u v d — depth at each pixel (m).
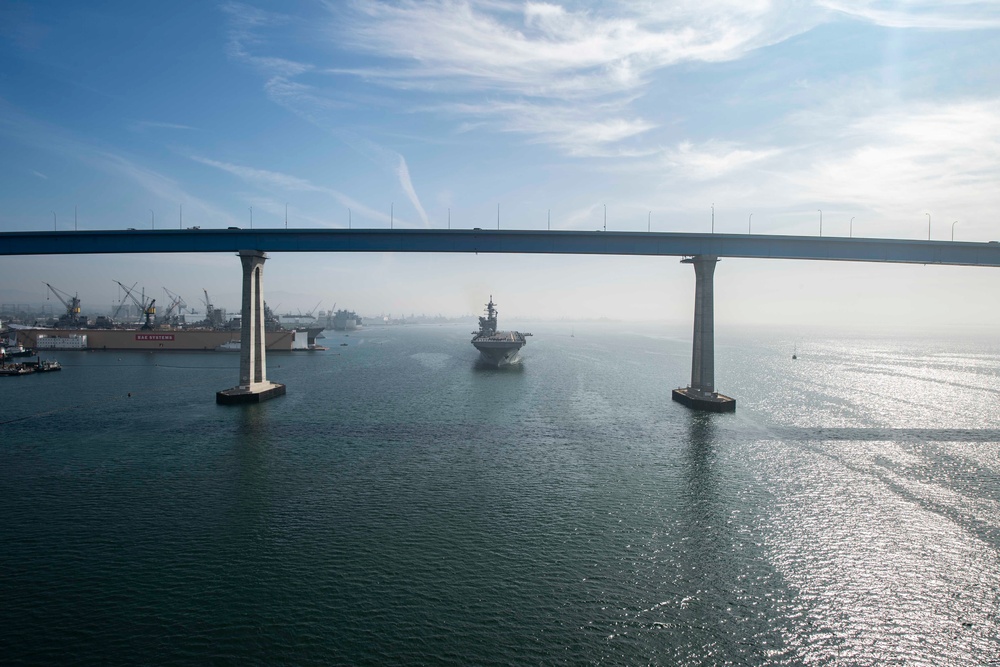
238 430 78.50
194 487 53.50
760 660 29.17
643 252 97.00
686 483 55.25
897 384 133.00
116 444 70.06
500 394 115.06
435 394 114.75
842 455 65.81
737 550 40.84
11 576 36.41
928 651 30.14
